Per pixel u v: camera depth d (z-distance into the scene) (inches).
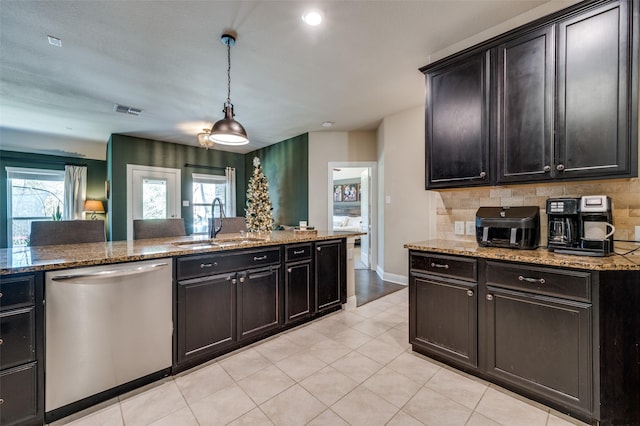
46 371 59.7
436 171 93.0
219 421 60.6
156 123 179.8
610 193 70.9
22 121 174.4
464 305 76.6
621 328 57.7
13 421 56.3
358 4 78.1
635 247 67.3
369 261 213.6
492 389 70.8
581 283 58.7
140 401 66.9
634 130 61.5
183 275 78.6
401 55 104.1
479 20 85.6
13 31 87.8
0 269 54.6
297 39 94.0
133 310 70.1
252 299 94.0
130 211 209.2
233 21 84.4
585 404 58.5
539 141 72.7
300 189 213.9
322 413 62.9
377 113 166.9
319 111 162.6
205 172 250.2
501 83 79.1
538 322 64.4
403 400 66.9
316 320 115.5
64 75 116.9
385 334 102.5
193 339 80.5
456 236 100.0
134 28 87.2
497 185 80.7
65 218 228.4
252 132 206.4
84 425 59.6
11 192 215.3
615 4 63.1
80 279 63.0
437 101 93.0
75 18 82.0
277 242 100.6
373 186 201.8
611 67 63.6
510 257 67.6
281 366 81.6
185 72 115.4
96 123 179.0
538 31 72.8
